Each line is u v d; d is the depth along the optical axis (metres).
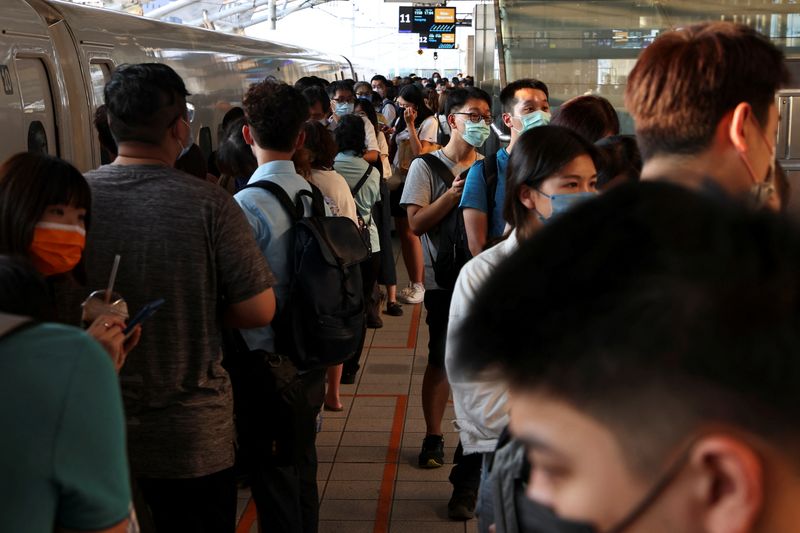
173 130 2.74
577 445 0.65
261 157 3.57
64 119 6.12
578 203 0.68
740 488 0.62
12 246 2.15
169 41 8.34
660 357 0.61
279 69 12.32
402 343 7.07
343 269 3.37
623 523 0.65
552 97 11.50
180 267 2.65
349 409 5.64
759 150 1.64
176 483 2.73
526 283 0.66
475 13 17.17
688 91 1.59
